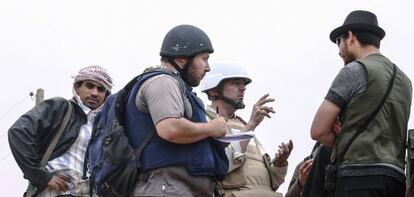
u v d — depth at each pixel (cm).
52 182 754
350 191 607
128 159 592
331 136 625
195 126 593
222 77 766
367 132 614
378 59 638
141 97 603
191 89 623
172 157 594
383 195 604
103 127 632
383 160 608
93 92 797
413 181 621
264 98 741
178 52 622
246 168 748
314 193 662
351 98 622
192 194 597
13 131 761
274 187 764
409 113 638
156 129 589
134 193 594
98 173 617
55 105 780
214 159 612
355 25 650
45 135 771
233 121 768
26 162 752
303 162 735
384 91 621
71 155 770
